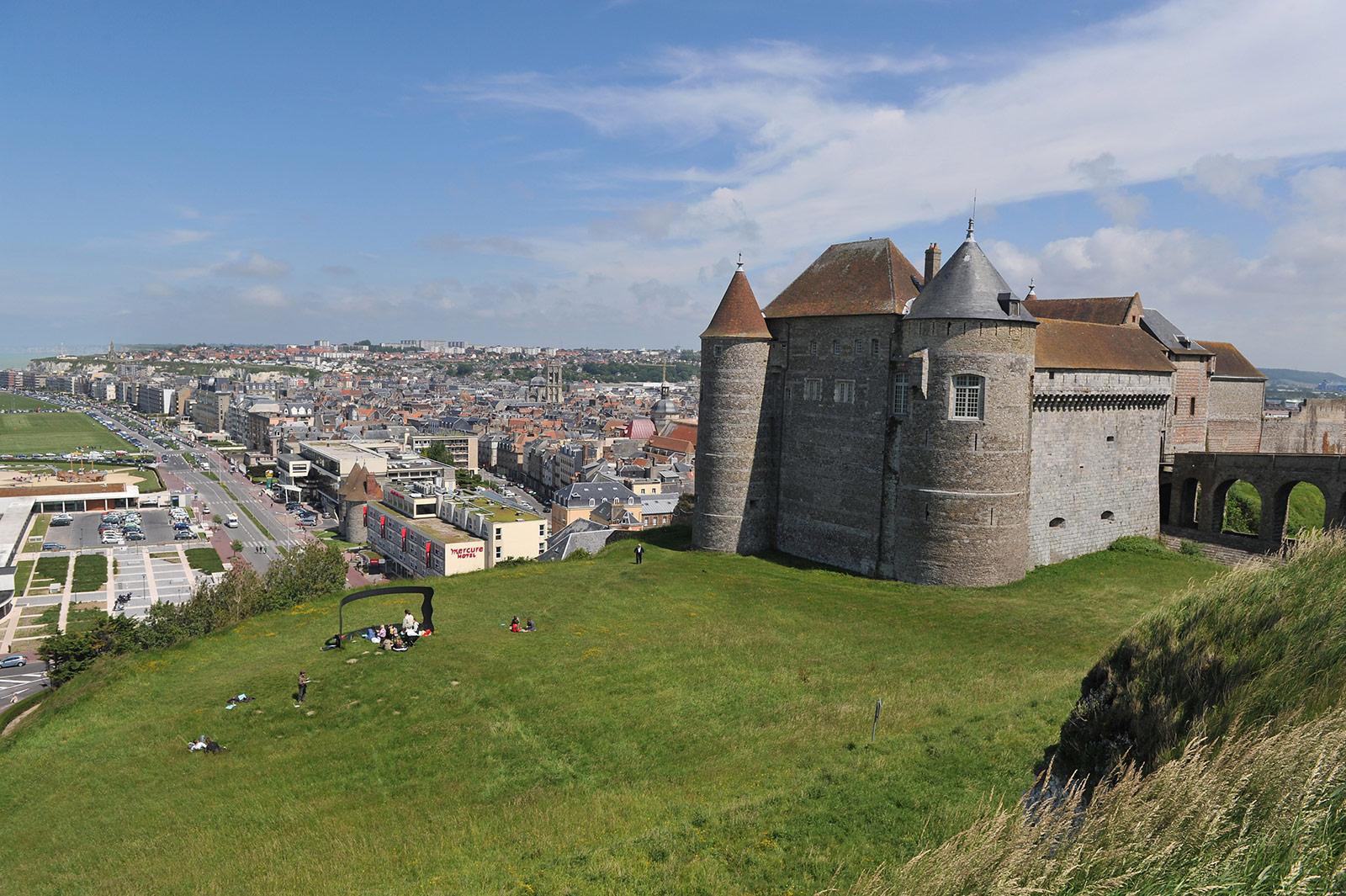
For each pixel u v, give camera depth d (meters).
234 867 27.31
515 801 30.25
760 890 18.88
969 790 22.27
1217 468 70.81
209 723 39.19
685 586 58.66
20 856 29.92
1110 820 12.63
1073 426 65.25
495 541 142.38
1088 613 50.09
